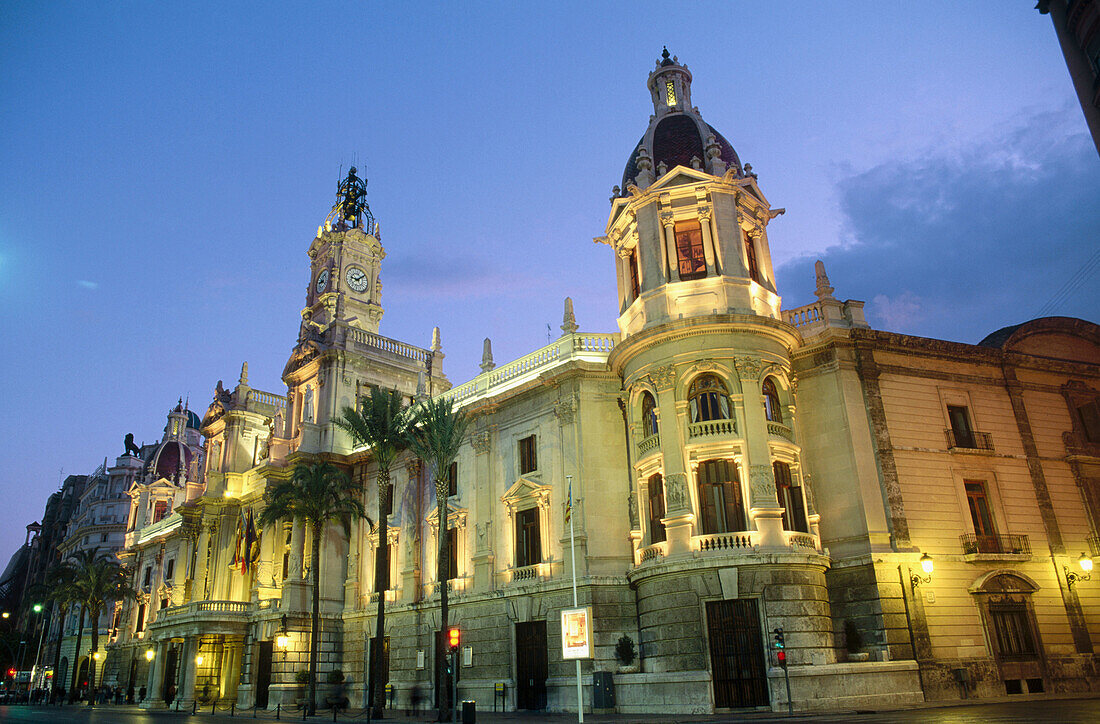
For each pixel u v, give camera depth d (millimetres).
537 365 43281
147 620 74875
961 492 36562
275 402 70312
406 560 47375
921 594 33188
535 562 39531
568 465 38781
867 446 35375
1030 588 35531
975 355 39656
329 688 47500
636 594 35781
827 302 37938
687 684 29891
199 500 64312
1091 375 42438
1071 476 39688
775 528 31719
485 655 40094
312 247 69188
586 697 33875
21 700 83500
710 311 35344
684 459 33438
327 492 46531
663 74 44500
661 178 38000
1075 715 20625
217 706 55094
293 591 50500
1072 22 20797
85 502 120562
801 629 30594
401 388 60344
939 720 20312
